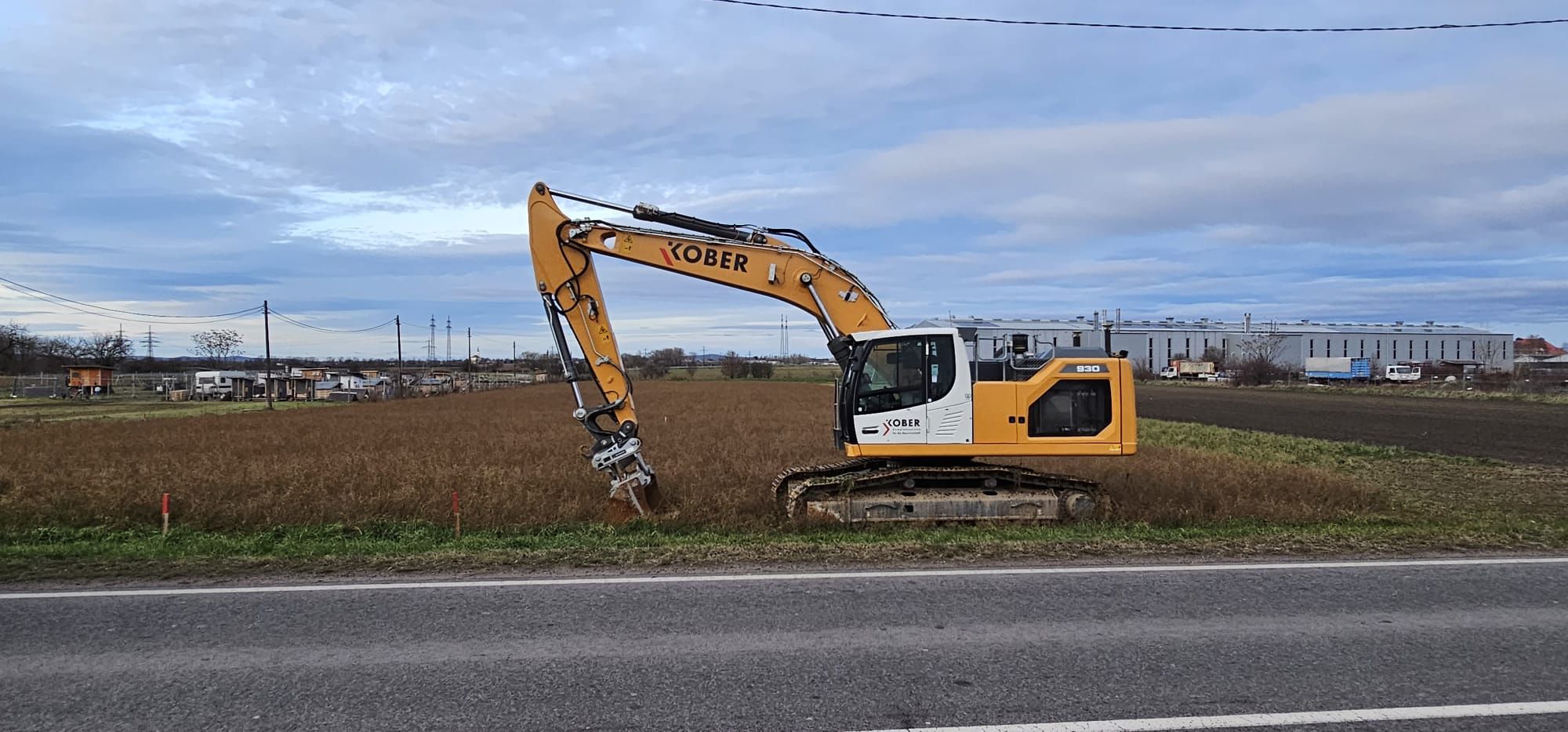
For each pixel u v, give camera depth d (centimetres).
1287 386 7650
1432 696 501
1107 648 583
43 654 574
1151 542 938
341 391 7200
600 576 786
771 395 6184
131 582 768
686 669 544
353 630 624
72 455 2000
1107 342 1226
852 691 507
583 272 1204
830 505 1128
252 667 548
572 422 3319
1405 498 1416
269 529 1109
